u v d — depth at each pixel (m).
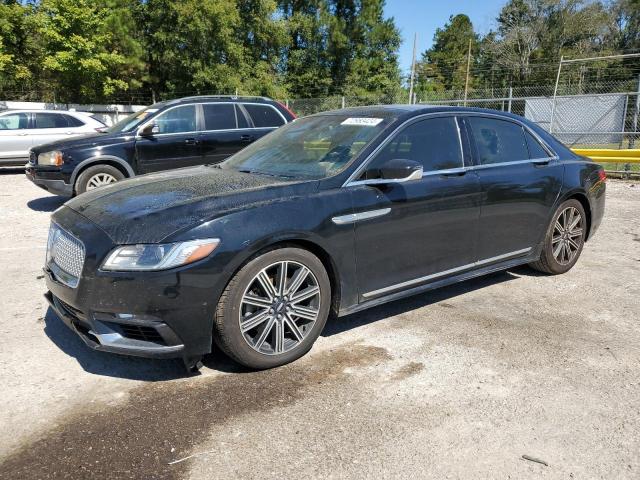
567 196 4.93
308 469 2.36
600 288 4.82
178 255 2.83
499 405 2.88
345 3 38.78
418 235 3.82
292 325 3.29
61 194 8.06
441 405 2.88
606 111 14.52
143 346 2.89
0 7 25.55
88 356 3.44
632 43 45.84
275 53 37.00
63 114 13.37
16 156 12.73
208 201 3.11
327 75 38.56
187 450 2.48
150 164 8.34
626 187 11.16
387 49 40.09
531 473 2.34
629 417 2.76
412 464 2.39
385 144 3.74
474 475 2.32
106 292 2.85
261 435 2.60
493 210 4.30
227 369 3.28
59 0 24.44
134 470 2.34
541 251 4.91
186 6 29.66
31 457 2.43
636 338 3.75
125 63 29.44
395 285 3.78
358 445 2.53
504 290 4.77
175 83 32.66
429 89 47.94
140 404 2.88
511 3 47.03
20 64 27.03
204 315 2.93
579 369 3.28
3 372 3.21
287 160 3.97
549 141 4.98
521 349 3.56
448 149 4.12
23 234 6.83
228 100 8.95
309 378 3.17
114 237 2.90
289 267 3.25
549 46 45.81
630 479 2.30
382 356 3.46
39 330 3.83
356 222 3.45
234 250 2.95
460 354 3.48
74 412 2.80
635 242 6.56
